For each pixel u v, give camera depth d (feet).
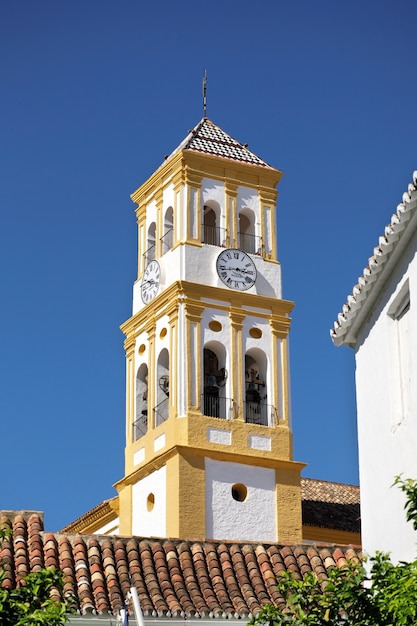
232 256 185.37
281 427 180.96
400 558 90.33
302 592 83.97
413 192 84.48
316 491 189.47
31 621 75.00
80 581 107.55
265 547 117.19
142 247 192.13
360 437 97.91
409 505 85.10
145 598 107.24
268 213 190.90
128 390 188.14
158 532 173.88
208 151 189.16
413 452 88.74
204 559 114.52
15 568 108.17
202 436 175.01
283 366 184.24
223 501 173.37
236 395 179.52
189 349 178.40
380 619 79.05
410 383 90.27
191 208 185.37
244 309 183.83
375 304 96.27
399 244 89.86
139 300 189.88
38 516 115.55
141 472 178.70
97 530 191.52
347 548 117.19
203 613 107.14
